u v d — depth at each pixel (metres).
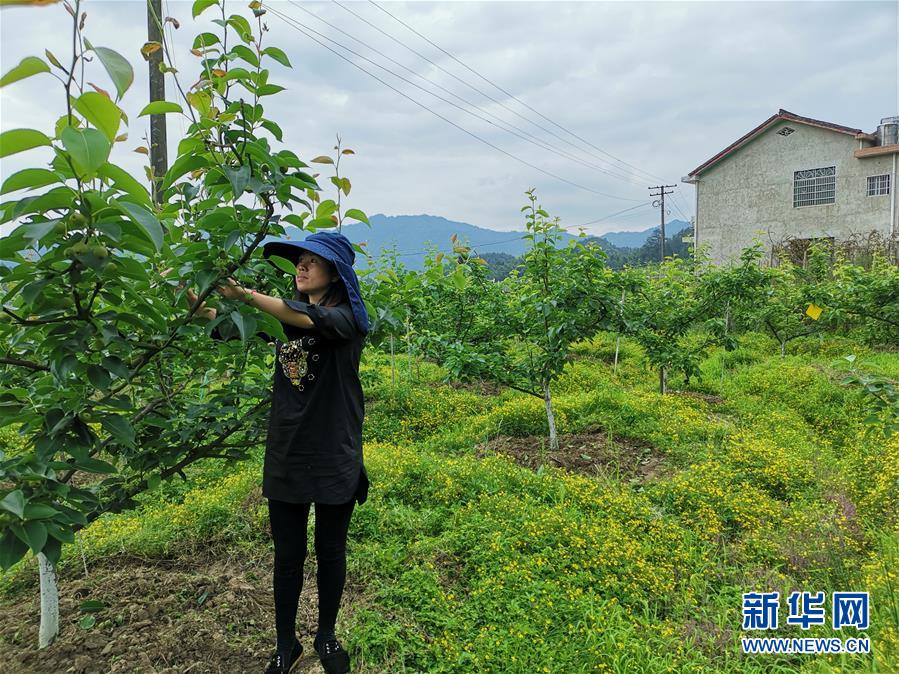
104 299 1.89
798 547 3.86
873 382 3.67
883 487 4.15
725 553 3.92
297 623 3.01
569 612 3.18
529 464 5.78
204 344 2.56
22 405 2.07
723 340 8.57
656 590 3.46
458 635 3.00
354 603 3.22
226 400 2.89
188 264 2.02
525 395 8.37
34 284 1.67
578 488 4.77
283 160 2.12
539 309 5.99
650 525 4.23
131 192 1.57
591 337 6.46
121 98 1.39
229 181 1.95
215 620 2.98
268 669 2.49
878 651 2.68
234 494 4.54
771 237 21.38
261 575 3.48
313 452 2.33
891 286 9.66
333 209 2.55
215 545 3.91
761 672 2.78
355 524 4.05
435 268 3.35
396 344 9.11
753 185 21.88
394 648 2.91
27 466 1.93
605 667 2.74
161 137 7.04
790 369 8.95
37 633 2.88
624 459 5.90
